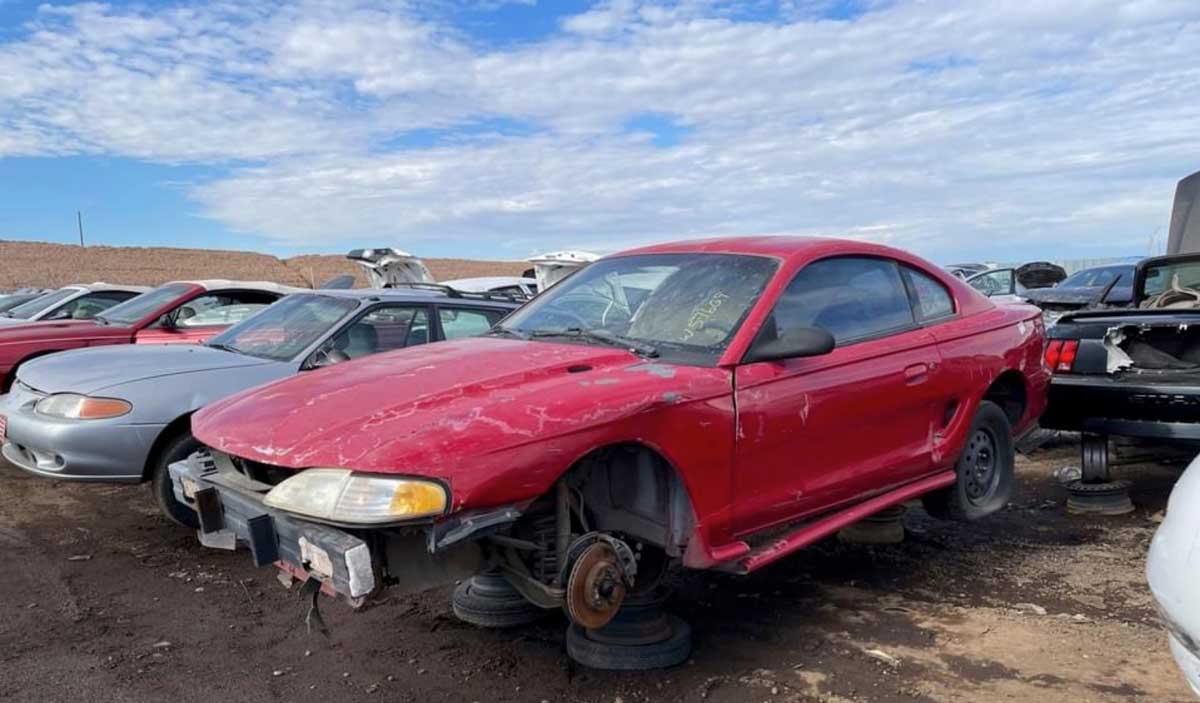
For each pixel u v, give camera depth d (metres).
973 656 3.62
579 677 3.51
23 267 50.03
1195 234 7.34
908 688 3.35
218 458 3.53
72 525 5.60
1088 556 4.88
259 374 5.51
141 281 50.81
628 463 3.49
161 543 5.25
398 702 3.32
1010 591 4.38
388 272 14.12
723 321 3.79
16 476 6.86
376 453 2.80
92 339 8.38
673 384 3.36
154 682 3.46
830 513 4.04
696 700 3.30
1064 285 15.24
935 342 4.53
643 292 4.20
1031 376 5.24
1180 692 3.26
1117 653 3.61
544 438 2.95
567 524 3.14
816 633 3.91
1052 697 3.25
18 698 3.30
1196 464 2.89
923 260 4.90
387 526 2.72
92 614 4.15
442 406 3.06
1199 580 2.45
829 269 4.23
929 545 5.16
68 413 5.06
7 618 4.08
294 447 2.98
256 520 3.09
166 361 5.61
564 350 3.70
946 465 4.62
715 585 4.58
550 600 3.12
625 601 3.59
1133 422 5.40
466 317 6.86
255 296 9.41
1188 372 5.61
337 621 4.11
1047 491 6.36
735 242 4.40
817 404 3.81
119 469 5.05
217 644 3.84
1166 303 6.95
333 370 3.79
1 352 8.01
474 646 3.82
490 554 3.19
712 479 3.44
